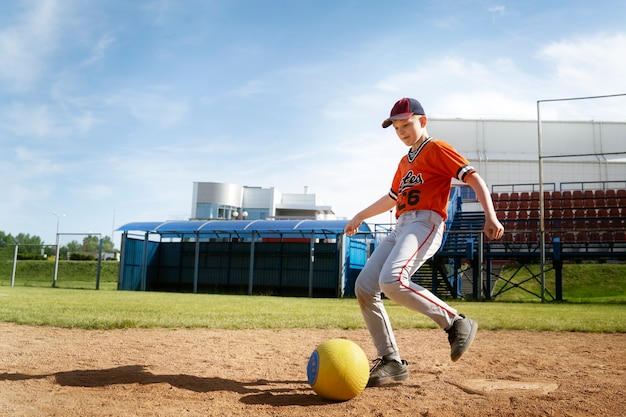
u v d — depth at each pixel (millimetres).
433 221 3459
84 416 2611
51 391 3135
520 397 3076
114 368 3895
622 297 23531
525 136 43656
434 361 4582
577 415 2670
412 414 2705
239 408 2818
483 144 43812
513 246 24109
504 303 18031
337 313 10172
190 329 6789
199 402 2932
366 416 2672
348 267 25625
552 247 21781
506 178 42656
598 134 43031
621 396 3078
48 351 4730
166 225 27391
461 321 3393
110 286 31594
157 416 2631
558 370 4102
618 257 20062
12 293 17812
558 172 42375
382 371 3496
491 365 4344
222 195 56156
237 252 27938
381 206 4035
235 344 5461
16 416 2594
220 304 13430
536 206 28469
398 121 3572
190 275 28875
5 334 5941
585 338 6551
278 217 45375
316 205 59812
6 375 3574
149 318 7891
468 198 37375
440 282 25531
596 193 28766
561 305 16406
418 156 3518
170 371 3848
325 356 2955
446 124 44312
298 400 3014
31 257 43281
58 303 11734
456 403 2934
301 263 26453
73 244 29938
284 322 7863
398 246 3398
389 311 11430
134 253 28266
